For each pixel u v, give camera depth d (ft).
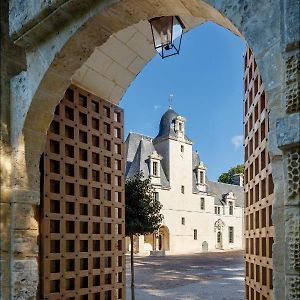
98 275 15.30
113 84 17.03
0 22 12.27
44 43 11.35
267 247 11.57
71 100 15.01
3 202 11.73
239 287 42.98
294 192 6.45
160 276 55.77
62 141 14.34
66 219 14.12
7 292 11.52
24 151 12.02
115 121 17.29
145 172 132.16
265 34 7.06
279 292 6.82
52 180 13.80
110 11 9.99
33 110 11.85
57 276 13.56
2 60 12.25
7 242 11.70
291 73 6.59
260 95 12.64
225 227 167.12
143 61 17.01
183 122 144.66
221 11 7.79
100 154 16.10
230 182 195.00
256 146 13.37
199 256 117.29
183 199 141.90
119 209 17.04
